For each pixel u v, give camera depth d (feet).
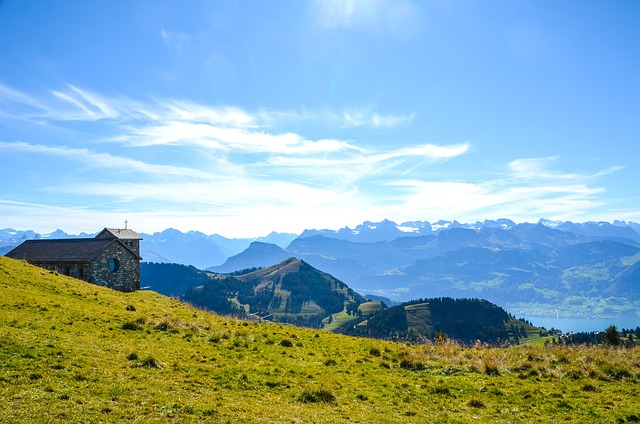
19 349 72.18
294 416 59.98
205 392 65.98
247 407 61.31
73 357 72.95
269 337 117.91
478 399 73.87
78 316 109.09
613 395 76.95
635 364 95.20
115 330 100.94
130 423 50.72
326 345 118.62
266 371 81.76
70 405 53.72
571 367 94.43
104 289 190.70
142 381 66.59
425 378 88.38
